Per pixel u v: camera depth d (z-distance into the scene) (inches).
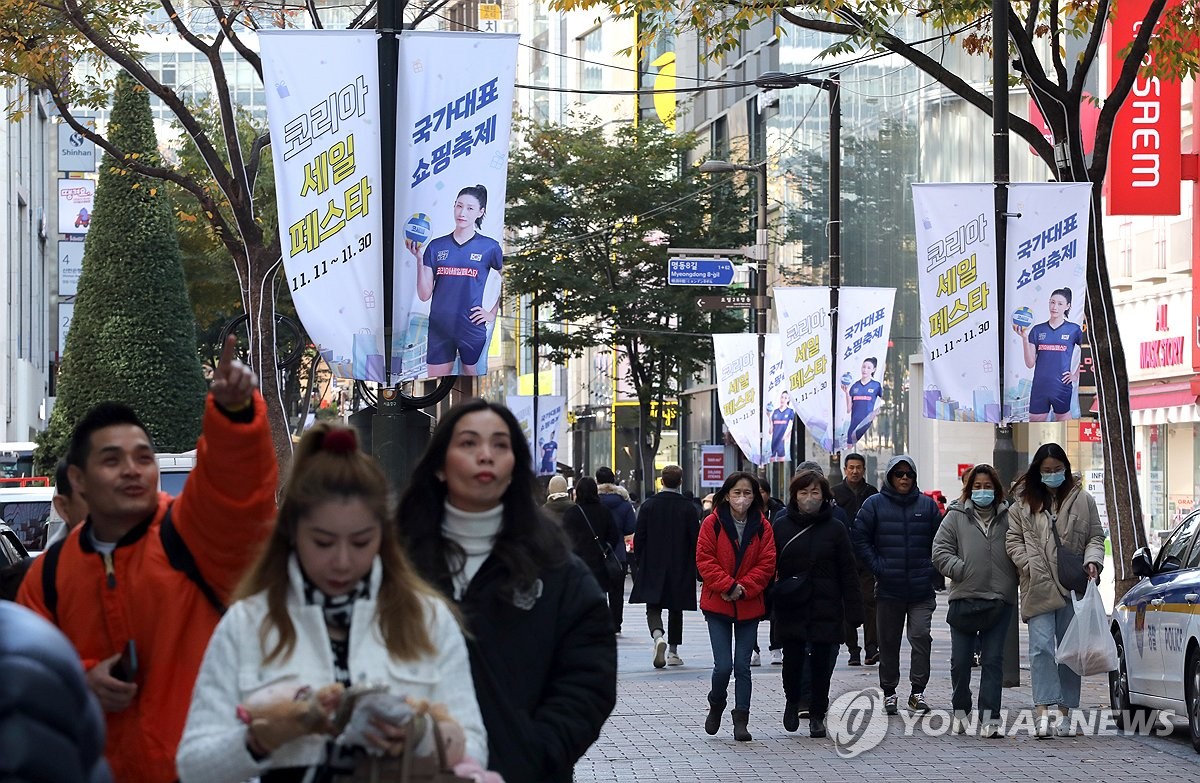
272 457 217.3
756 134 2279.8
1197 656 549.3
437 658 185.5
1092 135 1318.9
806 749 572.1
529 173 2074.3
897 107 1841.8
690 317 2043.6
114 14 976.9
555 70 3225.9
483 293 533.3
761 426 1553.9
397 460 518.9
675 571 850.1
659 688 773.9
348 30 531.8
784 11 850.1
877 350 1309.1
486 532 227.8
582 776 514.3
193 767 177.2
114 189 1738.4
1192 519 624.4
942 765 532.7
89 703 129.7
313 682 179.9
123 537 229.0
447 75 532.7
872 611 843.4
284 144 530.9
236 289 2175.2
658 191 2043.6
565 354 2096.5
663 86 2662.4
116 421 233.0
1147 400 1430.9
